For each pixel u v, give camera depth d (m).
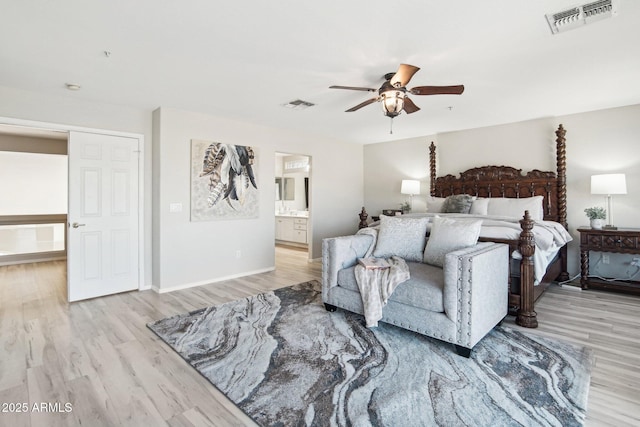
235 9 1.94
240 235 4.77
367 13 1.99
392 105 2.75
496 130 4.99
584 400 1.84
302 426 1.65
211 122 4.39
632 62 2.70
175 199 4.09
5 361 2.30
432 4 1.89
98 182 3.77
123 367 2.23
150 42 2.34
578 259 4.36
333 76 2.97
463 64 2.73
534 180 4.58
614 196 4.11
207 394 1.93
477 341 2.37
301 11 1.96
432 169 5.56
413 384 2.00
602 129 4.16
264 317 3.14
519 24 2.11
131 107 3.96
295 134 5.47
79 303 3.59
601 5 1.91
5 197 5.82
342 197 6.36
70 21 2.06
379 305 2.72
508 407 1.78
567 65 2.76
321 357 2.35
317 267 5.48
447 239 2.94
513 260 3.02
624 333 2.75
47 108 3.43
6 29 2.15
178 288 4.14
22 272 5.09
